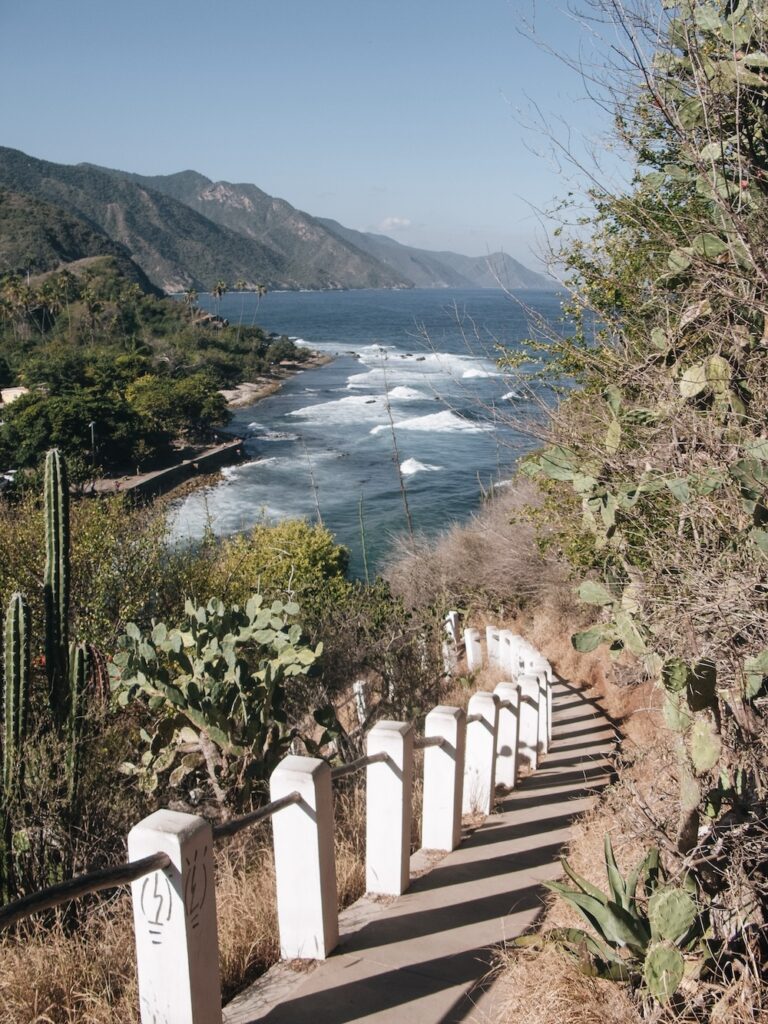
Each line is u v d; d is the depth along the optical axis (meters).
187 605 7.36
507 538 17.19
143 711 8.27
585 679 13.36
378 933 4.43
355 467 58.47
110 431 56.34
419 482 53.09
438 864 5.59
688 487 3.62
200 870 3.10
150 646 6.99
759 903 3.53
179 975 3.05
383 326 199.25
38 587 11.24
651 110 4.14
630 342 4.64
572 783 7.95
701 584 3.55
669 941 3.29
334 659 11.19
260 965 4.14
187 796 7.72
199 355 110.25
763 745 3.80
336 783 7.56
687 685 3.49
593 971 3.46
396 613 12.34
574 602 15.80
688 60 3.87
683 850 3.79
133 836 3.04
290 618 11.80
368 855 5.02
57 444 54.31
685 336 4.14
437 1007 3.69
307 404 89.38
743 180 3.80
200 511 48.19
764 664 3.41
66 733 6.42
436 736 5.68
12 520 12.10
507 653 12.88
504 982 3.81
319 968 4.02
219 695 6.79
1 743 6.31
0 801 5.75
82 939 4.22
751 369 3.90
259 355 126.81
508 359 6.87
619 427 4.02
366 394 94.94
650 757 6.13
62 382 71.12
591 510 4.21
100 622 11.20
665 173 4.22
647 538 4.04
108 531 12.27
